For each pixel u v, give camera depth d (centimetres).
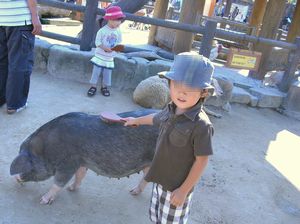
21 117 395
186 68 189
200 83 189
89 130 262
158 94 494
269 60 724
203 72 189
